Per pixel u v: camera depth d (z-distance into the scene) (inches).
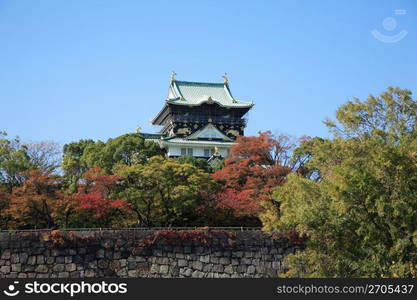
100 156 3129.9
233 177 2716.5
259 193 2532.0
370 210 1342.3
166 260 2139.5
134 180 2471.7
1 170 2551.7
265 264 2192.4
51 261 2062.0
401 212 1291.8
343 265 1417.3
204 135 4448.8
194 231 2178.9
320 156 1784.0
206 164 3297.2
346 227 1427.2
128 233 2142.0
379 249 1325.0
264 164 2785.4
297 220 1476.4
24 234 2068.2
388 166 1317.7
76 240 2090.3
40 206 2352.4
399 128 1883.6
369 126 1967.3
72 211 2362.2
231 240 2193.7
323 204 1446.9
